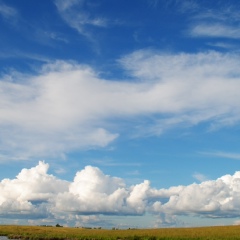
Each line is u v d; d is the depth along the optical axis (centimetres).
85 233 11425
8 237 10812
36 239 10119
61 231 12619
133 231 12256
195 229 12500
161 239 9194
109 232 11856
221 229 11919
